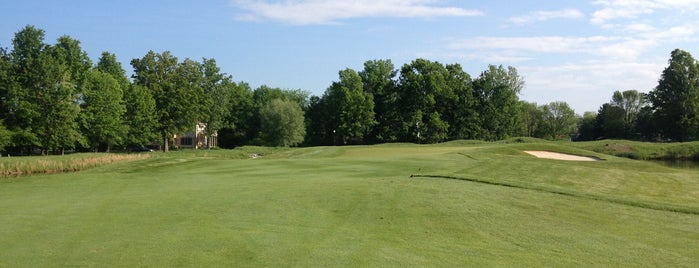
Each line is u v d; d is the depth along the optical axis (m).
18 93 49.97
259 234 9.66
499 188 16.27
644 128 95.00
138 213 12.00
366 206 12.87
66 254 8.13
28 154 59.44
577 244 9.72
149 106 65.00
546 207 13.38
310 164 26.39
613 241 10.05
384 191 15.03
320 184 16.72
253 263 7.60
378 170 23.25
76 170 36.47
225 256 7.99
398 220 11.41
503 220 11.72
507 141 66.38
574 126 130.12
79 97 55.78
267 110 91.94
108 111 58.97
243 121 99.94
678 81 81.75
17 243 8.96
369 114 87.25
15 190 18.08
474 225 11.13
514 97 89.56
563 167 25.14
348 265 7.59
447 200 13.76
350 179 18.64
